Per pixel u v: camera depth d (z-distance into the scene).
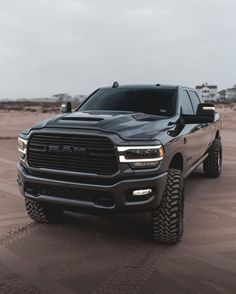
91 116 5.59
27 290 4.04
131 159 4.84
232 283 4.24
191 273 4.47
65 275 4.39
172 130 5.67
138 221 6.35
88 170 4.95
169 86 7.19
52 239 5.52
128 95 6.95
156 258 4.89
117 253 5.05
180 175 5.36
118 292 4.02
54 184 5.11
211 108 6.16
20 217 6.47
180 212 5.32
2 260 4.78
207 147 8.93
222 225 6.21
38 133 5.22
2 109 64.62
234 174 10.55
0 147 15.19
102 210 4.93
